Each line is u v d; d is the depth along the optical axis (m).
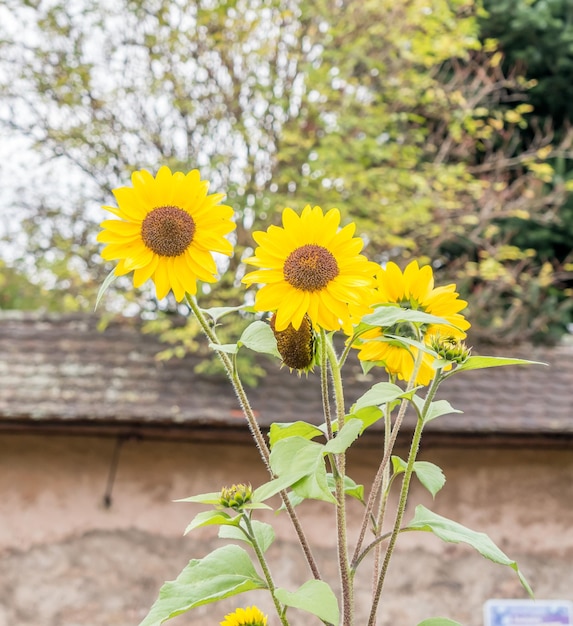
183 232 1.32
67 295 7.38
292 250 1.32
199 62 6.68
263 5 6.44
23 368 5.88
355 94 6.81
